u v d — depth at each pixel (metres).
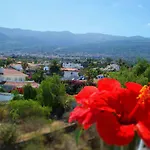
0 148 15.87
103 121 1.19
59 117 27.38
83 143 12.43
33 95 34.97
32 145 15.89
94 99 1.25
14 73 78.31
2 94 39.31
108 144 1.16
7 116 22.20
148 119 1.20
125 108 1.28
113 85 1.43
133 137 1.17
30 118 20.36
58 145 15.99
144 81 19.92
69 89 46.31
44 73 104.94
